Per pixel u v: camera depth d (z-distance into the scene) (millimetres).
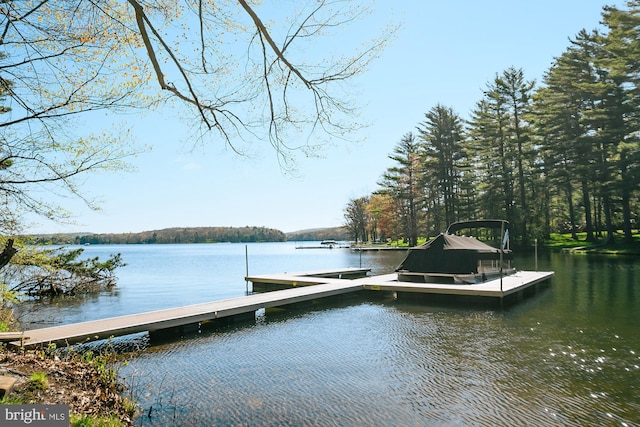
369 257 44125
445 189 50531
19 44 6016
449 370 7281
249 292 19250
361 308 13695
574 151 40281
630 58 33781
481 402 5891
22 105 6547
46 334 8508
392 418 5414
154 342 9422
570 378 6816
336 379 6879
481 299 14078
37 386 5031
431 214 53719
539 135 43031
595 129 38812
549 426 5137
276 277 19484
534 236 42375
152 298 17547
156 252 89312
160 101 6391
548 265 26438
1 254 6523
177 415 5504
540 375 6977
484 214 46156
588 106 40594
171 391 6355
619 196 37562
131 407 5543
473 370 7270
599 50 39688
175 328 10172
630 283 18297
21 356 6293
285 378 6941
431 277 16891
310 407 5766
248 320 11875
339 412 5605
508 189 44344
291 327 10914
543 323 10977
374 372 7215
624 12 33562
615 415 5414
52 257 14602
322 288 15336
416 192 53688
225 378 6957
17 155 7043
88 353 7129
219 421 5340
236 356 8258
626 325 10633
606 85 36219
